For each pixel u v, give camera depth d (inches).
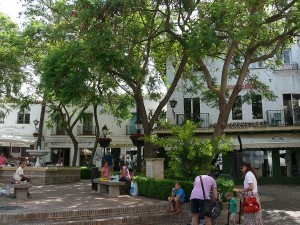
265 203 539.5
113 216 361.1
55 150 1369.3
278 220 398.0
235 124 929.5
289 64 966.4
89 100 684.1
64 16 663.8
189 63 706.8
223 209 418.6
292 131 904.3
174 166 452.8
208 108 972.6
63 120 1010.7
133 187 502.6
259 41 586.6
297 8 501.7
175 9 554.6
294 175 933.2
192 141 456.8
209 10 477.4
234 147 889.5
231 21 466.3
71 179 782.5
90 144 1350.9
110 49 513.3
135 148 1355.8
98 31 503.5
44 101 940.0
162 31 569.9
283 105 951.0
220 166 941.8
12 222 316.2
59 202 415.2
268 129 896.3
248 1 474.0
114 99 936.9
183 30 544.4
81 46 553.3
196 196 311.1
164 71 818.2
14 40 748.0
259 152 944.9
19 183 456.8
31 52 813.2
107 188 540.4
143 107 647.1
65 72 550.3
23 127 1365.7
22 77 848.3
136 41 583.2
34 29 729.6
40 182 693.9
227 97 864.9
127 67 554.6
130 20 556.4
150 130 642.2
